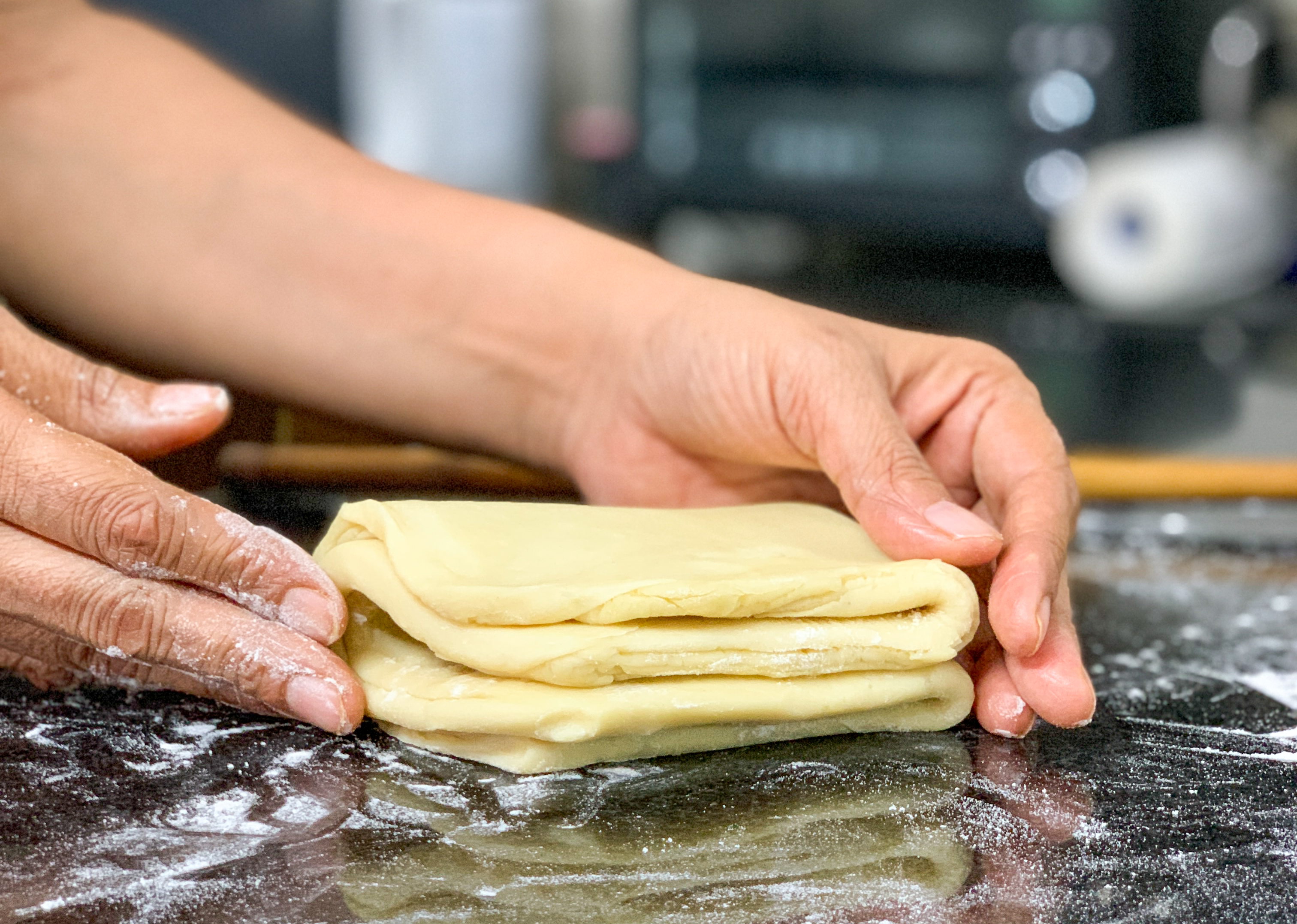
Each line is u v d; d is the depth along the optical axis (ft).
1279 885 2.65
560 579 3.20
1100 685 3.90
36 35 5.02
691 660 3.16
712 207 13.09
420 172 14.08
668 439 4.51
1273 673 4.01
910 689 3.32
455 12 13.66
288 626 3.26
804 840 2.82
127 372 5.26
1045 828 2.90
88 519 3.15
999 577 3.29
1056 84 12.05
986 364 4.02
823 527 3.73
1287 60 10.97
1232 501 5.82
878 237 13.62
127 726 3.40
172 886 2.58
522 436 4.93
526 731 3.06
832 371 3.77
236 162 4.92
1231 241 10.91
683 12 12.52
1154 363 10.13
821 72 12.39
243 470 5.65
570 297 4.58
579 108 14.47
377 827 2.86
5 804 2.94
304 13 13.85
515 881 2.62
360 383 4.94
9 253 4.95
